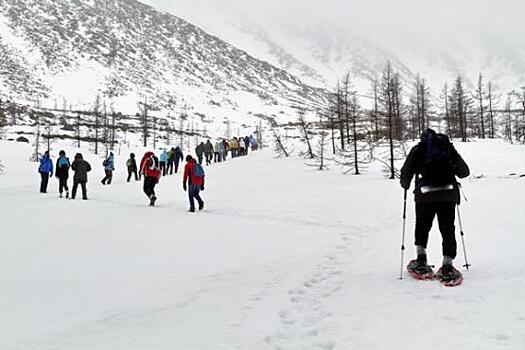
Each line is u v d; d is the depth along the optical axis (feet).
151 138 257.14
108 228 31.76
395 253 20.92
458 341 10.41
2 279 18.62
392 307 13.24
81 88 435.94
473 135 205.16
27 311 14.62
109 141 193.06
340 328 12.19
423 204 15.47
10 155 132.46
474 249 19.66
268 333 12.34
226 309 14.51
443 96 277.44
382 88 128.57
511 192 40.37
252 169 93.25
